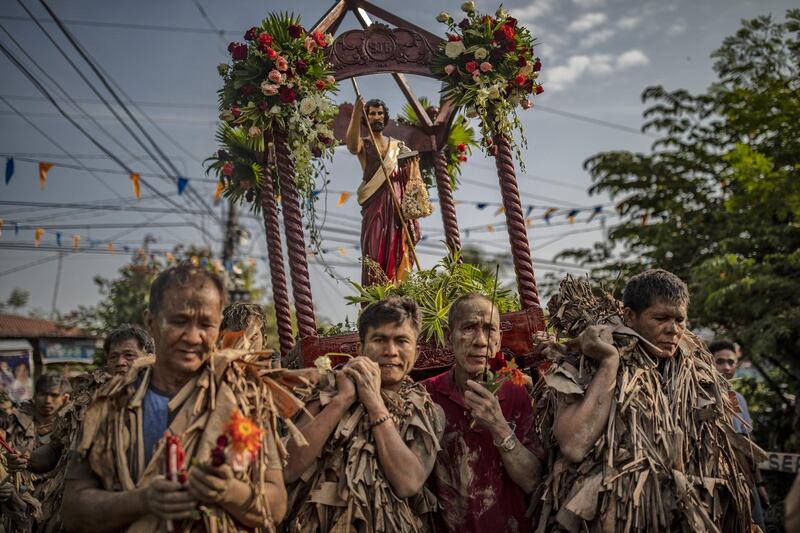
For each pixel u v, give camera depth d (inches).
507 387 144.6
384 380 132.2
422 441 130.2
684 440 125.8
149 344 185.5
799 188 428.8
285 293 222.8
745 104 487.8
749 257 462.9
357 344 181.6
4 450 190.5
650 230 515.5
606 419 124.7
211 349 106.0
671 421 125.6
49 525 162.2
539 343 145.1
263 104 194.1
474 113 199.0
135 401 102.7
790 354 415.2
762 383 463.5
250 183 243.3
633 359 131.7
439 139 256.5
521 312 184.5
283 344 217.9
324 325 205.8
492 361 156.0
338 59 207.8
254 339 140.1
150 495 92.2
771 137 481.4
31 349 856.9
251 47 197.6
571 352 137.9
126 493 95.9
